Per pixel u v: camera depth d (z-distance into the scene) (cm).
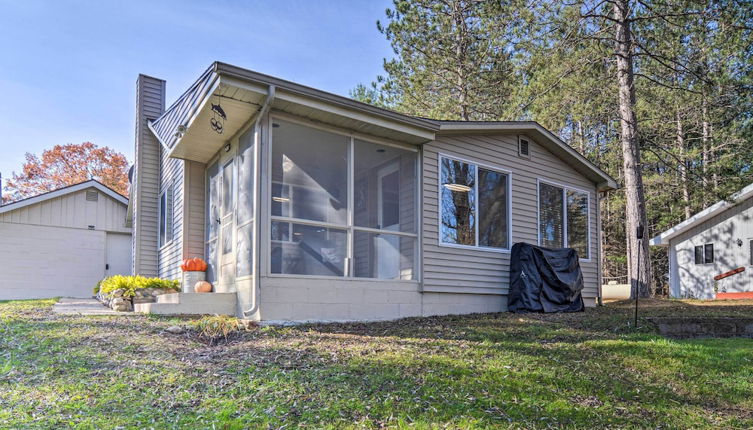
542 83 1240
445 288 766
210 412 319
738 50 1200
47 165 2422
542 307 820
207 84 567
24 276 1280
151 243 1115
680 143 1716
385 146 729
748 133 1473
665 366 505
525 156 918
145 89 1144
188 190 851
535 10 1130
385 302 696
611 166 1852
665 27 1180
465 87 1617
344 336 541
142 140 1125
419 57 1630
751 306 897
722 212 1545
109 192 1405
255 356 441
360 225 684
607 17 1101
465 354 487
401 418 328
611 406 391
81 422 293
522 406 368
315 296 627
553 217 958
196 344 480
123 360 411
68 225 1351
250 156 640
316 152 654
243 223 650
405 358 453
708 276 1574
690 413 397
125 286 757
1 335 485
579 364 489
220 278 748
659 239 1719
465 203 813
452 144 805
